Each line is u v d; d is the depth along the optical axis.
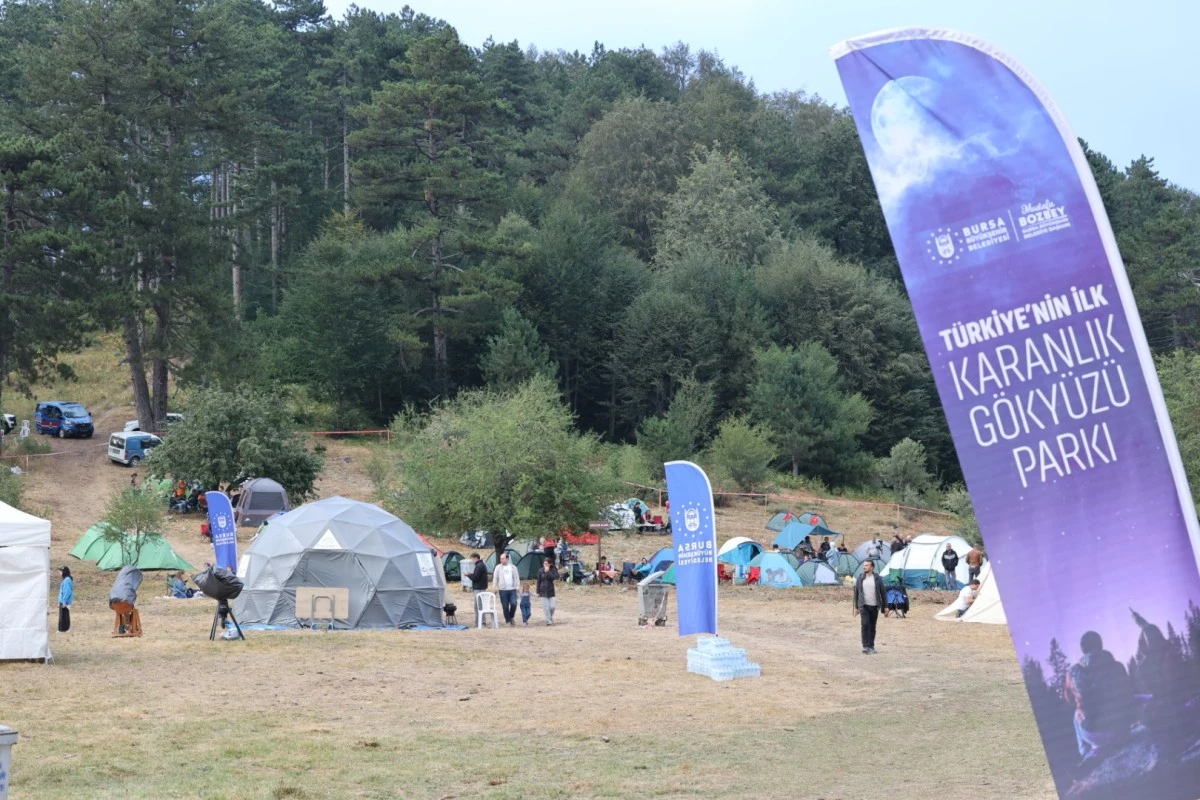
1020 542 6.84
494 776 11.27
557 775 11.32
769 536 53.62
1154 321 88.88
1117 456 6.88
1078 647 6.76
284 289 86.75
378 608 25.98
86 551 38.19
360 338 72.94
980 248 7.02
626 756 12.35
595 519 39.56
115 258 59.88
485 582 31.00
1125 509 6.84
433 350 79.19
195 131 66.88
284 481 50.44
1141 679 6.71
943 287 7.01
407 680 18.12
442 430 39.72
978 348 6.96
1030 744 12.62
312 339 73.12
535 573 39.69
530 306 80.69
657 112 105.69
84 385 79.25
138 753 12.29
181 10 64.94
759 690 17.42
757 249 90.81
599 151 103.94
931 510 66.25
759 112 116.19
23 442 59.56
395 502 39.81
